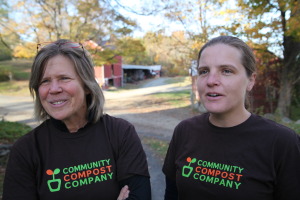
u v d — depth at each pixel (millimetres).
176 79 48406
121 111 14812
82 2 10398
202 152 1436
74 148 1451
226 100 1332
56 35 11352
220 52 1339
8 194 1384
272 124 1365
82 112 1547
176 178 1535
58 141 1463
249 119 1398
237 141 1360
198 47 10469
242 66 1349
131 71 53250
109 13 10430
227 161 1348
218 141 1400
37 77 1467
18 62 37656
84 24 11305
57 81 1438
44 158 1433
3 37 10195
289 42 10656
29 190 1396
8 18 9727
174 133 1688
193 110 14203
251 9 8758
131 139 1557
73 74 1456
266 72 12008
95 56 12375
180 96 22047
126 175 1478
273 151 1283
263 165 1285
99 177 1430
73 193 1373
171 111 14398
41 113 1592
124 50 12469
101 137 1518
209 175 1369
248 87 1453
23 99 21125
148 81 49875
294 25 7508
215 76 1335
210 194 1342
